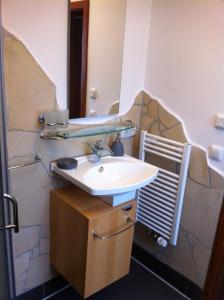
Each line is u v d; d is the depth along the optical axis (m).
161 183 2.07
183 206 2.04
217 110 1.75
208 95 1.78
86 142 1.93
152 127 2.15
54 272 2.01
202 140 1.86
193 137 1.90
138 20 1.96
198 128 1.87
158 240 2.12
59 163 1.72
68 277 1.81
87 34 1.72
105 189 1.51
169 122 2.02
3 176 1.31
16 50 1.45
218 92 1.73
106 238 1.66
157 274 2.30
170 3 1.86
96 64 1.82
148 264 2.36
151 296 2.08
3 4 1.35
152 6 1.97
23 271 1.84
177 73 1.92
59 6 1.55
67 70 1.68
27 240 1.80
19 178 1.64
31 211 1.76
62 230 1.77
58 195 1.75
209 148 1.83
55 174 1.80
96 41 1.78
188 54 1.83
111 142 2.10
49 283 2.01
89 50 1.76
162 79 2.02
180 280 2.14
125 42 1.93
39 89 1.59
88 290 1.70
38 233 1.84
